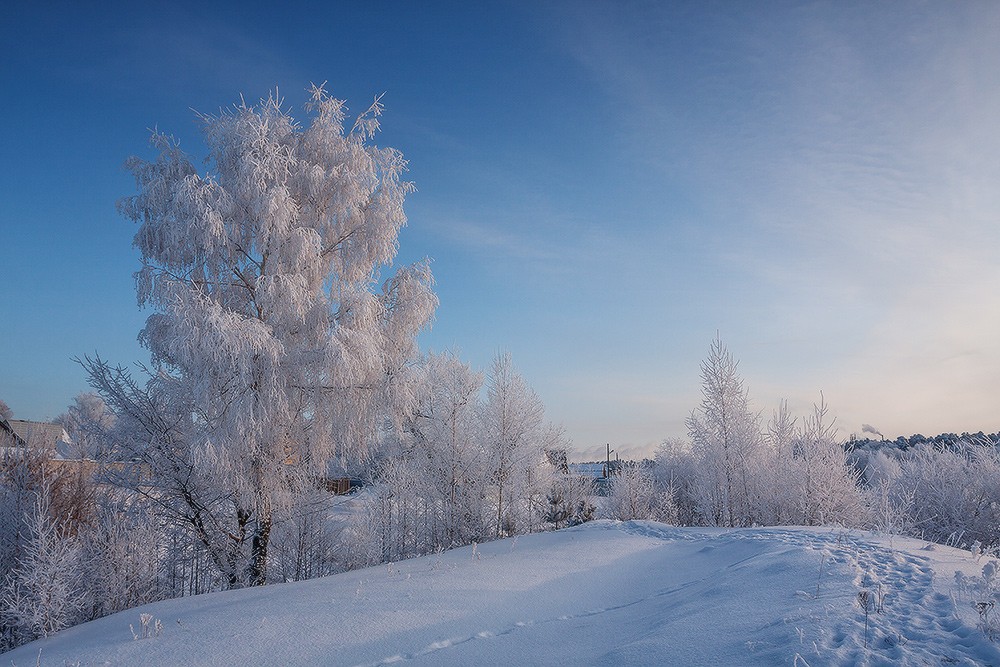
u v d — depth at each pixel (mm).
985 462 19797
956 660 4137
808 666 4215
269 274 14289
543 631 6984
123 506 13906
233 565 14234
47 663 6539
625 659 5355
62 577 10758
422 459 20500
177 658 6242
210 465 12445
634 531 16703
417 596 8469
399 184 16109
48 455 14680
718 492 23703
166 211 14133
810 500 20234
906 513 17922
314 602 8273
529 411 20859
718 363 24156
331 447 15102
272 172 14312
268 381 13055
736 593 6945
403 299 15828
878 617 5102
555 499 21969
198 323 12648
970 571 6820
